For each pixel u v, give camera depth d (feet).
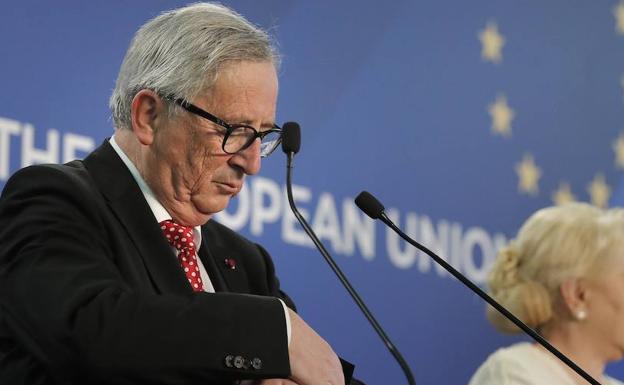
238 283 19.10
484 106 36.60
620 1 41.04
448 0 36.17
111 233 17.22
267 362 15.55
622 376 37.68
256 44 17.83
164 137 17.74
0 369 16.25
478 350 35.01
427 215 34.35
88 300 15.56
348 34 33.42
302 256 31.12
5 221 17.08
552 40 38.88
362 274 32.40
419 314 33.68
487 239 35.81
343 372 17.51
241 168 17.90
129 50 18.38
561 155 38.40
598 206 39.09
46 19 27.91
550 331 25.11
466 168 35.68
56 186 17.15
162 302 15.66
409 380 16.85
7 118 26.94
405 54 34.73
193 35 17.67
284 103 31.71
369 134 33.35
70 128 27.96
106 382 15.39
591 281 24.79
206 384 15.51
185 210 18.13
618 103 40.27
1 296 16.33
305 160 31.65
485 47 36.94
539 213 26.00
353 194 32.60
